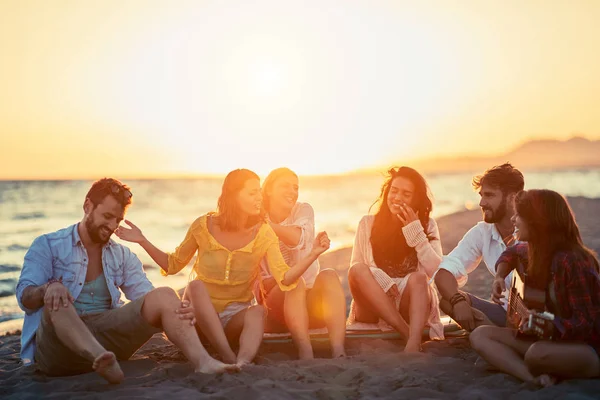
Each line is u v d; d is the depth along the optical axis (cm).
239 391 367
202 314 448
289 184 546
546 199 377
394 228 540
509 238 519
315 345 505
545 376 374
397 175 541
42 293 414
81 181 11806
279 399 352
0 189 8262
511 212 512
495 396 361
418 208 539
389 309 498
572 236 377
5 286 1223
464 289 831
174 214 3838
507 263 434
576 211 1805
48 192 7388
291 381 398
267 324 521
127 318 428
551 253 376
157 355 490
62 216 3694
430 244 542
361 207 3906
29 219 3475
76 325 392
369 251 544
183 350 417
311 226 540
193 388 387
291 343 512
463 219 1822
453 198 4234
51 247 449
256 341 451
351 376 409
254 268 486
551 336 369
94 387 395
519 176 511
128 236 481
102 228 442
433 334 527
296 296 480
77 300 457
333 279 493
